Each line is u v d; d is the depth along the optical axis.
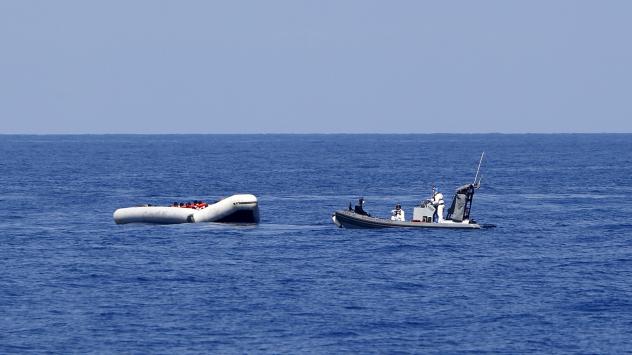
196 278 146.62
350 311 124.44
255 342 110.38
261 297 132.62
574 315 122.75
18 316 121.56
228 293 135.38
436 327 116.81
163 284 142.00
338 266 157.12
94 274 149.62
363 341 110.81
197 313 123.31
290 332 114.44
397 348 108.31
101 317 121.25
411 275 148.88
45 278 146.50
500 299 131.50
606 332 115.00
